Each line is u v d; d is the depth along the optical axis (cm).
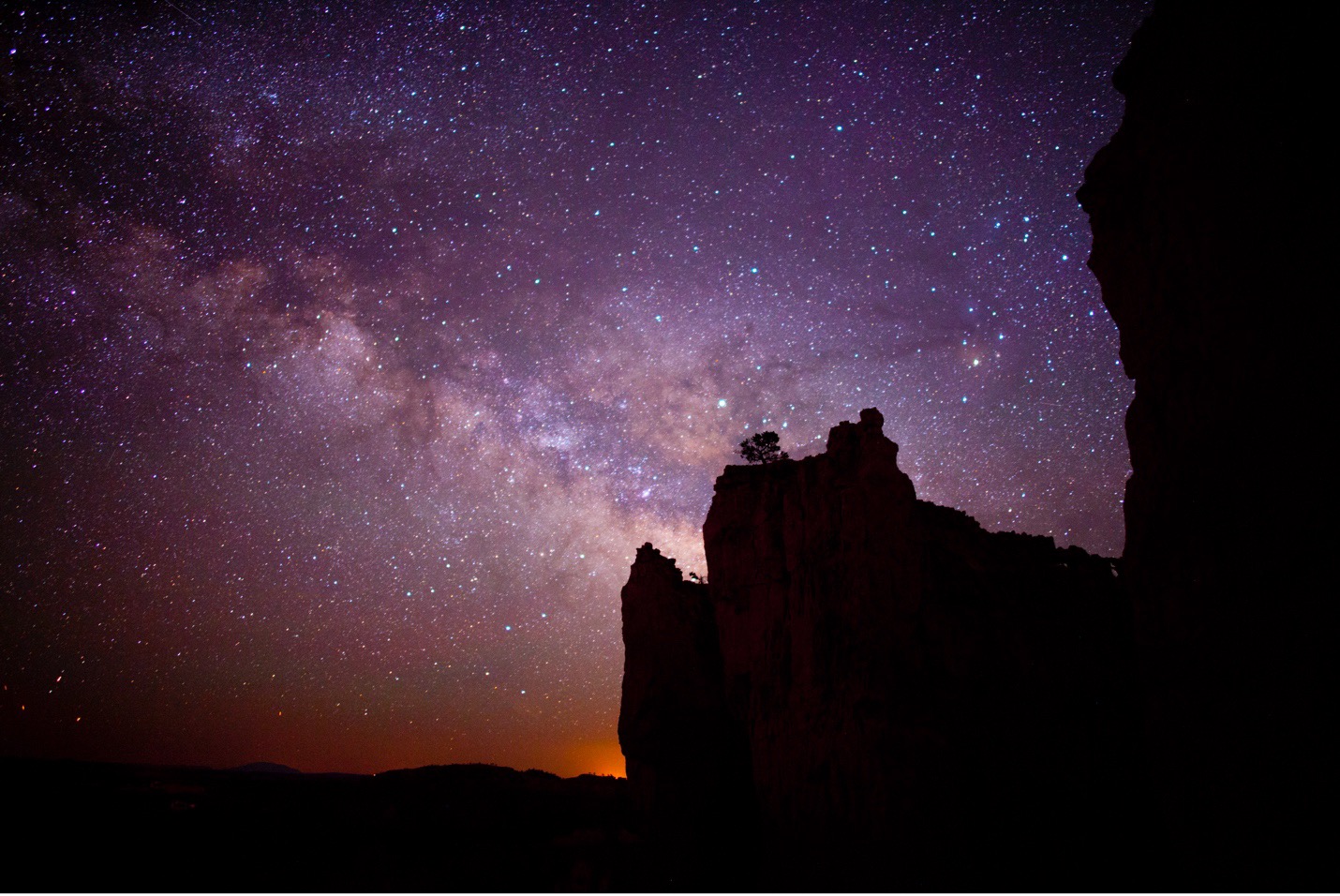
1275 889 757
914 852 1656
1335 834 708
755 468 2589
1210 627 874
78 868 2005
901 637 1903
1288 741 765
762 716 2153
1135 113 1084
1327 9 812
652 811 2375
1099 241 1152
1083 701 1855
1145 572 987
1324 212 801
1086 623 1967
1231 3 922
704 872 2158
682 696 2542
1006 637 1923
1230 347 899
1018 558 2094
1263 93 877
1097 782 1758
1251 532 843
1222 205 923
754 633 2288
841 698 1902
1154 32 1042
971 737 1788
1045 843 1688
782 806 2002
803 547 2166
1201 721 867
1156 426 1003
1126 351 1081
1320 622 752
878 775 1748
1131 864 1645
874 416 2162
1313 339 800
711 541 2534
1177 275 991
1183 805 886
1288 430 816
